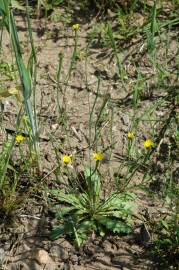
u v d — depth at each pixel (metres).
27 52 4.30
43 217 3.29
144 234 3.21
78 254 3.13
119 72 4.02
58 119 3.83
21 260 3.10
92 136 3.76
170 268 3.05
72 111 3.92
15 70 4.10
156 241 3.12
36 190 3.39
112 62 4.25
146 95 4.02
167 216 3.30
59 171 3.38
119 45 4.35
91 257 3.12
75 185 3.39
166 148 3.68
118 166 3.58
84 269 3.07
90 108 3.95
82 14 4.58
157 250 3.11
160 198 3.41
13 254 3.13
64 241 3.17
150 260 3.10
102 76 4.16
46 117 3.85
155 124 3.78
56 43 4.39
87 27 4.50
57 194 3.32
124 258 3.11
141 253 3.13
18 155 3.52
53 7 4.57
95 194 3.31
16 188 3.38
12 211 3.27
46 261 3.09
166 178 3.48
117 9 4.53
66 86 3.86
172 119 3.83
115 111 3.92
